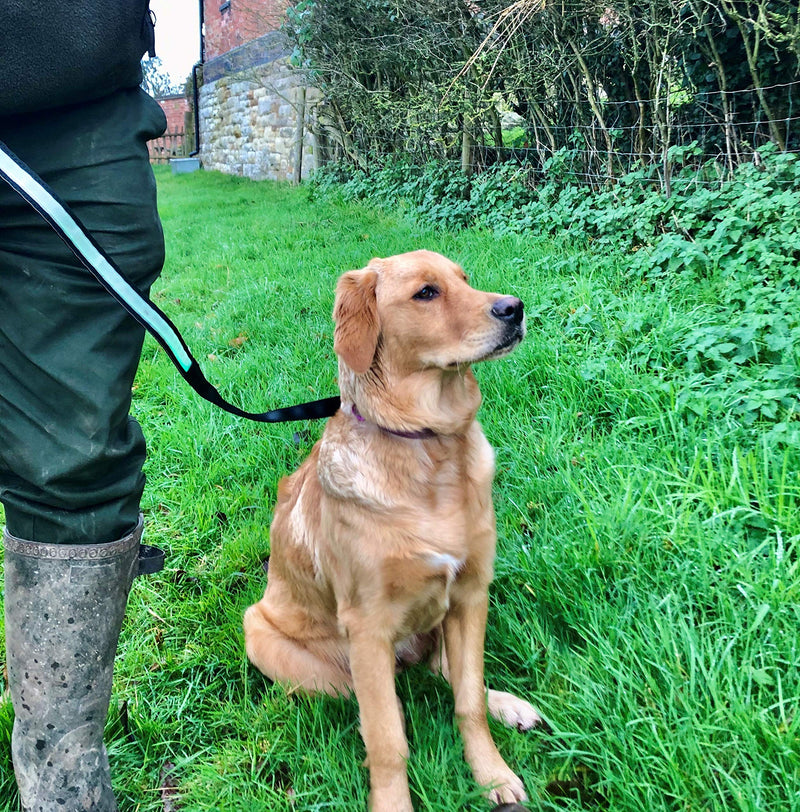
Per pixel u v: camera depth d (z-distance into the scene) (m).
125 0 1.58
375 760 1.97
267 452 3.80
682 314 4.12
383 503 2.03
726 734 1.87
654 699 2.00
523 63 6.49
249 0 16.36
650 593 2.32
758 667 2.03
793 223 4.44
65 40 1.50
